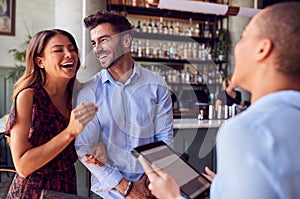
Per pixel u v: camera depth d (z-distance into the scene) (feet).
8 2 18.56
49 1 19.39
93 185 4.81
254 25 2.47
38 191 4.78
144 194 4.40
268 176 2.04
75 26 13.71
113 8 18.20
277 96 2.32
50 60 4.58
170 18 19.69
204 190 3.06
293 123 2.16
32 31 19.12
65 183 4.98
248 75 2.53
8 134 4.64
